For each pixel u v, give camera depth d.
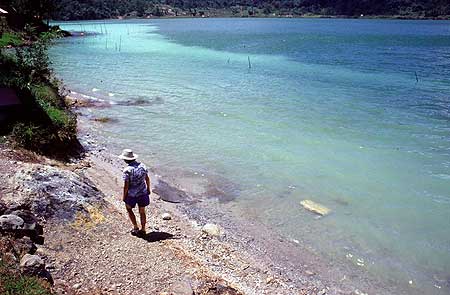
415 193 13.73
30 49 25.41
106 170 14.80
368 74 36.69
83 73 35.44
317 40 75.31
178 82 31.94
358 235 11.45
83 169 14.36
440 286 9.56
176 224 11.66
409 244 11.06
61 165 14.09
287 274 9.88
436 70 39.06
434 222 12.05
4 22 37.56
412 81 33.06
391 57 49.75
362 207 12.85
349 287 9.52
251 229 11.70
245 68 39.91
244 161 16.20
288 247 10.93
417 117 22.22
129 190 10.11
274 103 25.20
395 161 16.23
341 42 71.38
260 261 10.31
